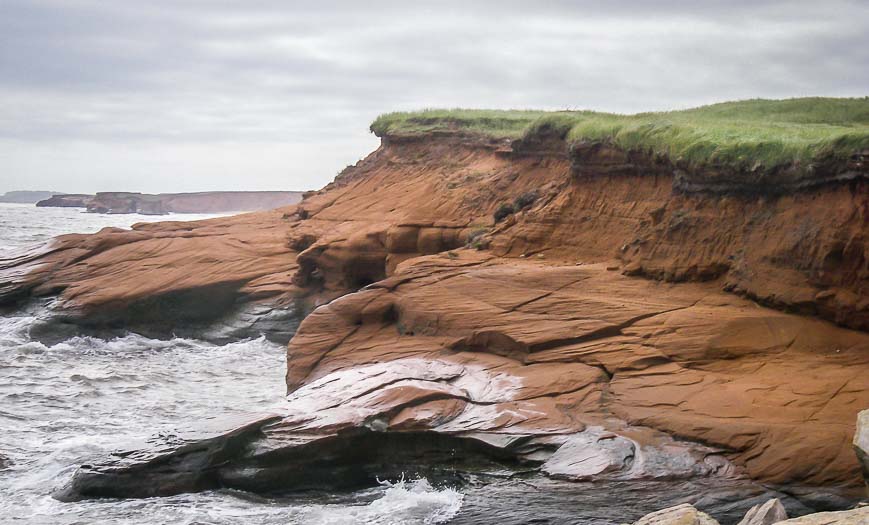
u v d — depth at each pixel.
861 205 18.62
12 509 16.05
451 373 20.03
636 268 22.88
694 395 17.28
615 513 14.74
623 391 18.02
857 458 13.91
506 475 16.61
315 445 16.86
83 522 15.41
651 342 19.33
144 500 16.30
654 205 24.58
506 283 23.17
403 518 15.37
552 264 25.38
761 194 21.23
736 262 21.03
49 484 17.30
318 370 22.67
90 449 19.50
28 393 25.20
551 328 20.53
